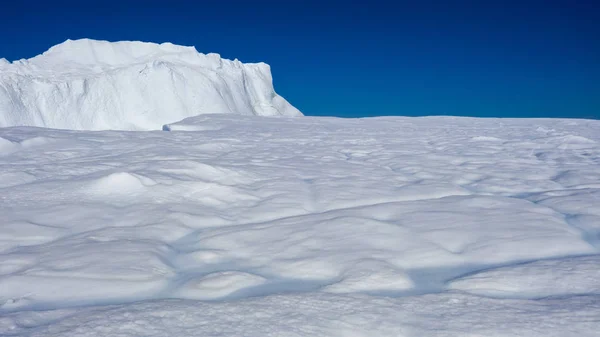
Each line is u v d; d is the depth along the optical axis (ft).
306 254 8.77
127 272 7.79
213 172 17.43
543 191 15.20
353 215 11.59
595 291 6.70
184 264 8.55
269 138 34.76
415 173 19.13
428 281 7.55
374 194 14.65
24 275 7.56
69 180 15.53
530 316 5.77
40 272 7.72
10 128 33.60
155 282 7.51
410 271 7.97
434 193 14.94
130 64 112.78
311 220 11.19
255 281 7.47
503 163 21.89
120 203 12.91
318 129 43.65
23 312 6.07
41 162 20.40
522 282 7.14
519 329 5.41
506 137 36.29
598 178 16.96
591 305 6.08
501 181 17.02
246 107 116.67
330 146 29.94
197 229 10.92
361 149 28.30
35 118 89.81
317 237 9.77
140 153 23.56
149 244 9.32
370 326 5.53
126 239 9.73
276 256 8.77
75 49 112.47
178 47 120.88
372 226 10.42
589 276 7.26
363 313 5.89
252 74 127.95
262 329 5.38
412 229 10.26
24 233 10.18
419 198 14.42
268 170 19.07
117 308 6.12
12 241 9.70
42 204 12.66
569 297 6.48
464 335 5.29
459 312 5.93
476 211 11.82
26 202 12.84
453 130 43.45
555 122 54.54
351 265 8.03
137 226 10.77
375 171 19.51
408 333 5.38
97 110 98.73
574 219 11.26
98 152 24.22
